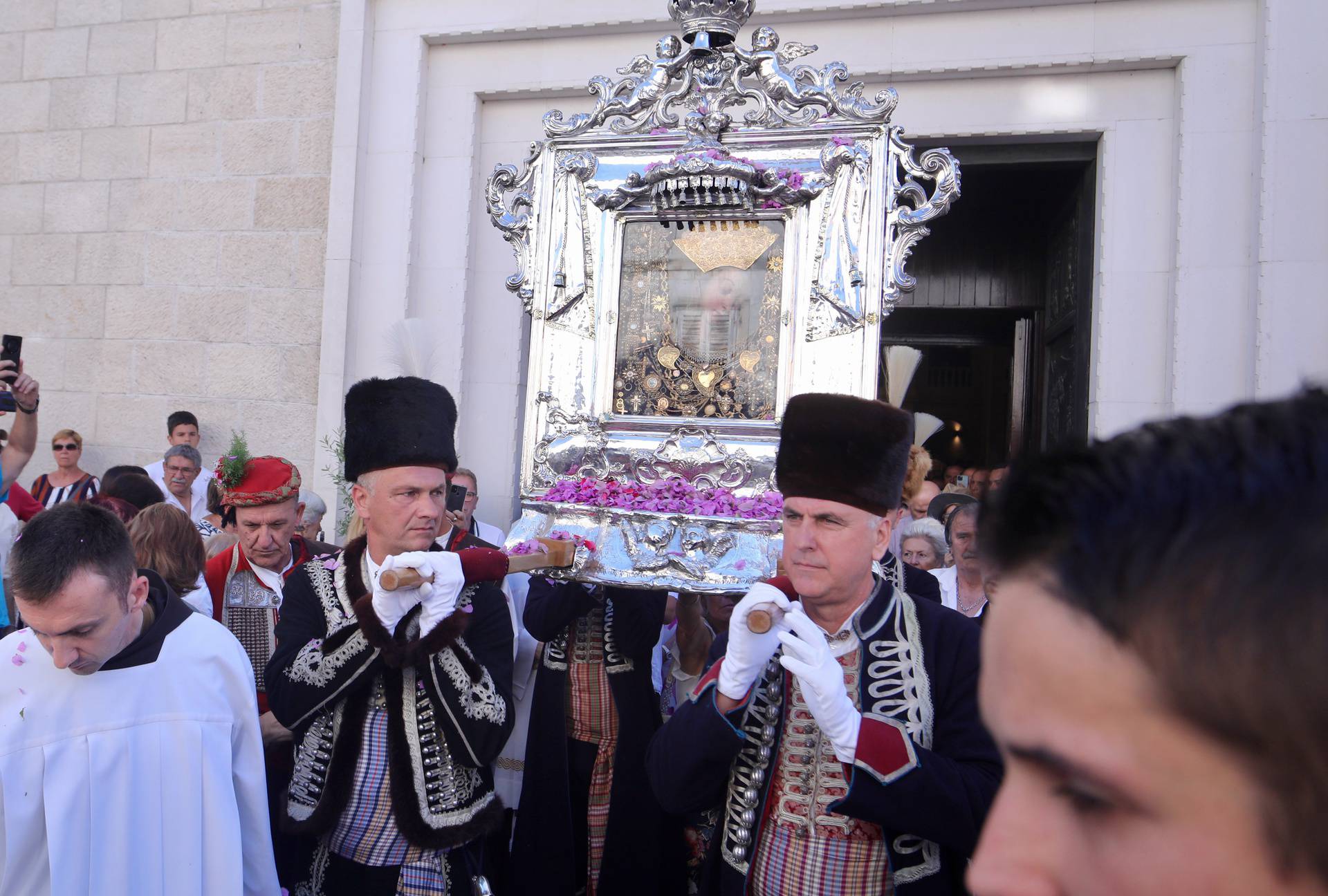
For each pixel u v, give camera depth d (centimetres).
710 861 215
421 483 244
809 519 200
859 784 179
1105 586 47
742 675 190
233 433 678
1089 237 564
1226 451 47
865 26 559
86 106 725
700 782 198
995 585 55
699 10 295
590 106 620
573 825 331
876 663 200
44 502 648
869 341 275
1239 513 45
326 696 233
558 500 282
